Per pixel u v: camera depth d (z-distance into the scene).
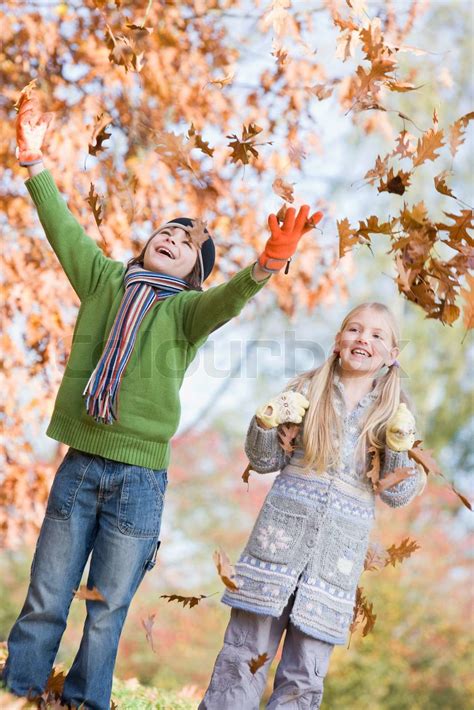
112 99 8.23
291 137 8.59
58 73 8.16
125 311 4.25
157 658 14.76
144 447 4.20
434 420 15.94
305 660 4.12
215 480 16.27
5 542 8.16
